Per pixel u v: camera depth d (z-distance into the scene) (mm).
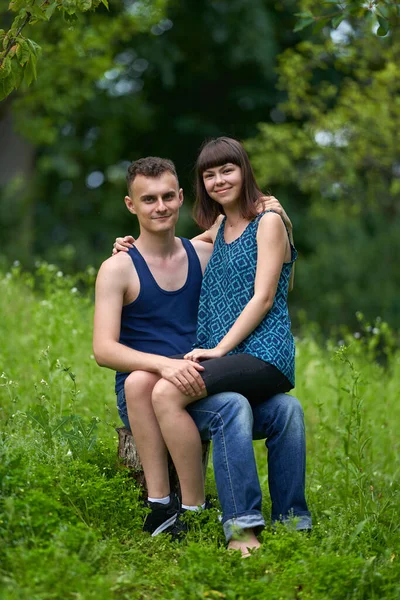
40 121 16172
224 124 23328
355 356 8586
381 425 7070
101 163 22859
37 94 14477
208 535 4496
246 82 22891
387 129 13039
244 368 4539
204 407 4516
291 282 5113
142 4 13789
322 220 22328
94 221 22578
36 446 4922
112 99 21938
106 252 21938
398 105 12562
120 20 13633
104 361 4703
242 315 4613
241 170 4863
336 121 13367
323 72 20031
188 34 21641
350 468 5785
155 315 4926
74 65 13953
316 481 5820
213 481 5562
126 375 4910
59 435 5031
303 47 13320
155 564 4137
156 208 4848
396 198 16484
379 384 8039
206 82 23109
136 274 4883
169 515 4605
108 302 4793
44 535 3922
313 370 8266
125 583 3732
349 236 22547
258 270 4691
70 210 22328
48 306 7945
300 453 4598
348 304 22078
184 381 4441
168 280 4957
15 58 4766
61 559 3678
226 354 4703
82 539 3920
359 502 5348
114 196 22797
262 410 4676
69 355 7512
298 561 3945
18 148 20812
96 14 13688
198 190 5137
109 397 7031
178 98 23375
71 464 4715
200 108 23469
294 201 22656
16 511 3988
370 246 22484
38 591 3502
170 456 4863
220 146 4879
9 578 3605
